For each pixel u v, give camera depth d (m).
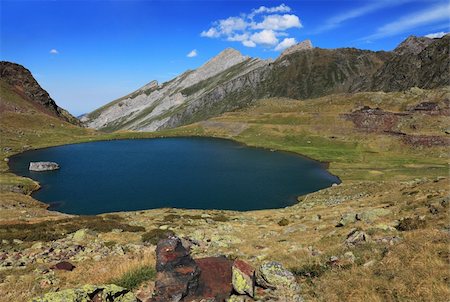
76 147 180.12
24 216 56.03
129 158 145.25
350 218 35.88
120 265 20.42
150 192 91.44
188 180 105.31
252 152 163.12
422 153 146.50
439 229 22.83
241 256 25.34
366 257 19.61
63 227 41.38
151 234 37.34
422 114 188.38
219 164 132.25
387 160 137.75
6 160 139.00
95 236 37.53
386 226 27.02
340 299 14.84
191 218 53.22
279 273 15.58
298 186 98.19
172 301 13.87
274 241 32.69
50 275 21.14
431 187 45.75
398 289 14.74
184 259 15.03
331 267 19.12
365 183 78.50
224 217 55.25
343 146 170.38
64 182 101.94
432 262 16.45
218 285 15.12
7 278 20.81
